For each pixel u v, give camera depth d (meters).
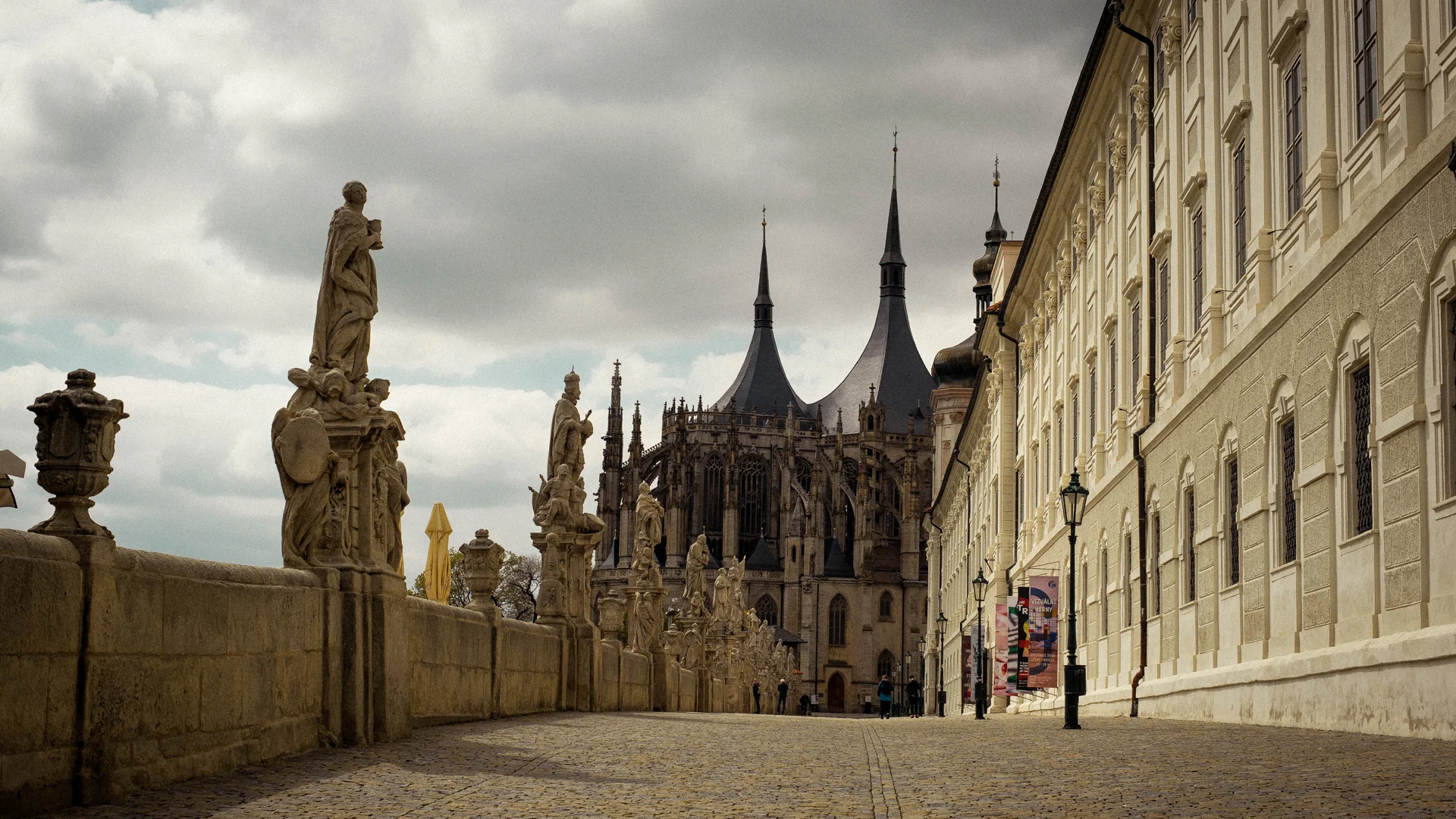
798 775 16.14
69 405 11.77
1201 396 32.97
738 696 78.44
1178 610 35.22
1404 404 21.02
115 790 12.24
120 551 12.49
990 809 12.80
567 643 34.19
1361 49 23.48
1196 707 32.03
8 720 10.85
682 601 59.97
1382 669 21.30
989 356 83.88
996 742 22.95
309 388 18.33
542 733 22.58
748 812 12.70
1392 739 19.67
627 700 41.94
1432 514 20.19
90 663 11.84
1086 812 12.42
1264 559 28.12
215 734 14.38
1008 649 56.97
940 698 93.69
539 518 35.06
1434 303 20.03
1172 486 36.03
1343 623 23.66
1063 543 54.12
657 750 19.59
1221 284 32.28
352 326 18.88
